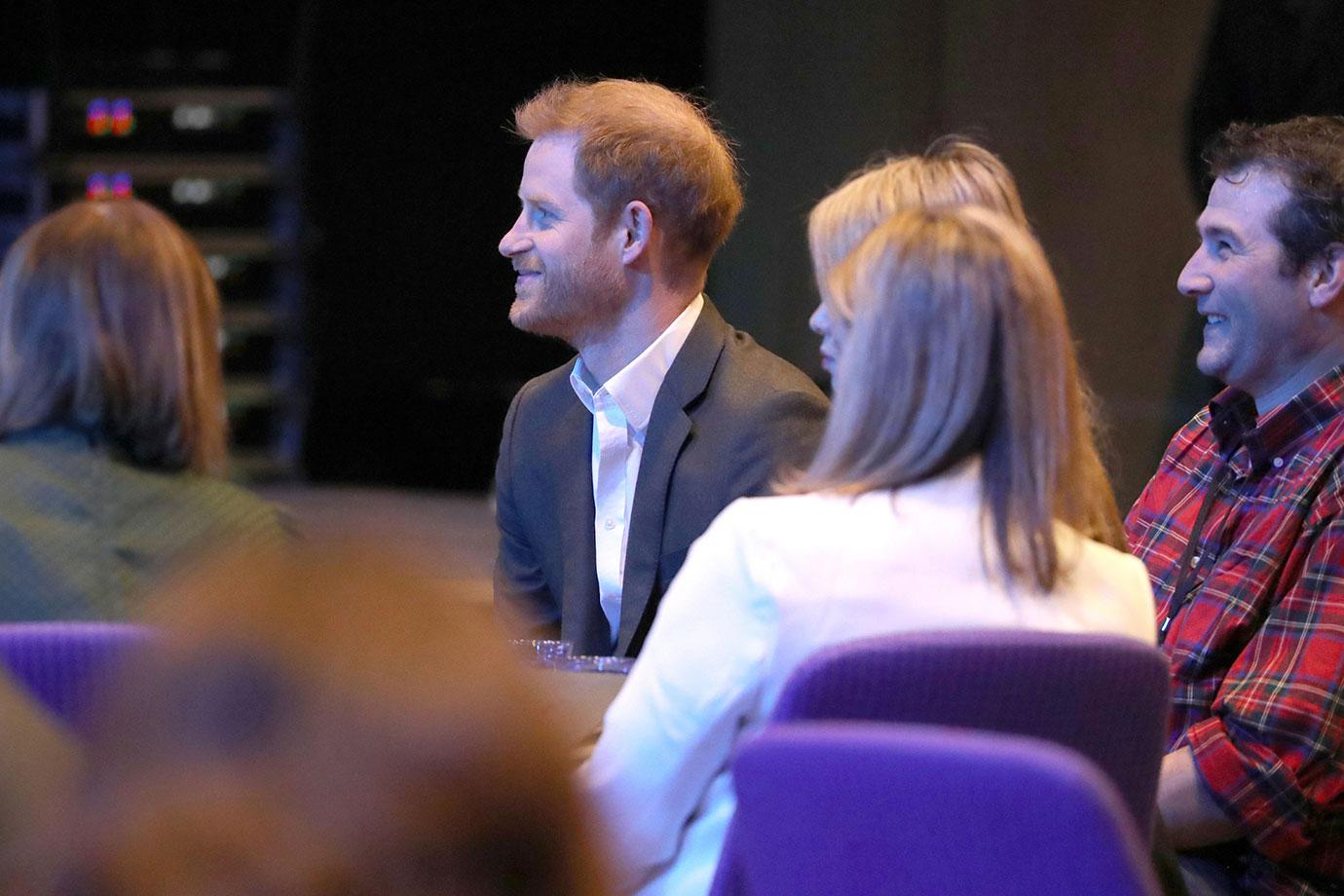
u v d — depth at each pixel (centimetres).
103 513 453
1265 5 988
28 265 461
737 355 615
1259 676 509
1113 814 266
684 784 382
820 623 370
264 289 2028
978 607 375
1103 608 393
